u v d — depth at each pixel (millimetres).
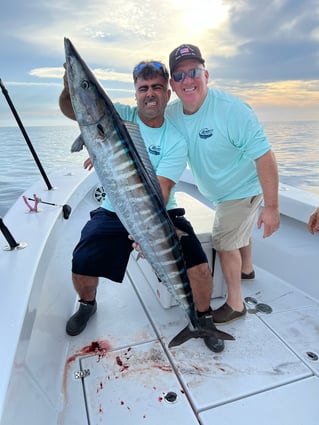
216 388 1399
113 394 1364
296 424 1236
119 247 1738
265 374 1484
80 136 1227
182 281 1433
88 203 3338
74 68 1125
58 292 1896
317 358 1594
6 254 1437
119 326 1822
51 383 1335
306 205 2281
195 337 1546
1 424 760
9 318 1051
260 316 1941
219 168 1801
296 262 2270
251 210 1854
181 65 1619
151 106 1674
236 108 1652
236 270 1845
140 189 1245
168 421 1241
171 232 1361
